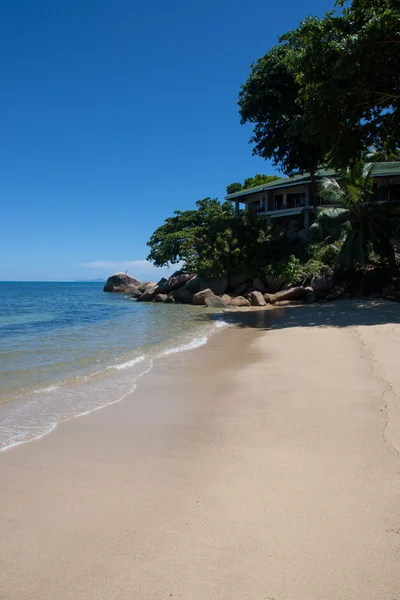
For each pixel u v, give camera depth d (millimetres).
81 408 5906
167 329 15508
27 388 7051
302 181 36281
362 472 3598
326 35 17141
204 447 4352
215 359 9273
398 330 11953
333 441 4305
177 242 43031
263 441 4422
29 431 4988
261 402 5852
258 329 14664
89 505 3262
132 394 6594
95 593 2316
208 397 6262
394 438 4281
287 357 9031
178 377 7656
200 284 31953
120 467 3939
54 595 2312
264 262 30188
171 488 3494
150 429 4973
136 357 9789
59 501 3334
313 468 3723
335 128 18391
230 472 3740
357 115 18500
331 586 2297
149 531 2885
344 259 25516
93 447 4453
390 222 25797
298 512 3031
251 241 31562
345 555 2539
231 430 4812
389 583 2307
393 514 2951
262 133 32594
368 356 8398
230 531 2838
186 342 12070
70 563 2578
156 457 4145
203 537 2785
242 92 31875
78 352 10609
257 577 2389
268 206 40688
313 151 31000
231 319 18641
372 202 26125
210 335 13500
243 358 9242
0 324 17969
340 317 16719
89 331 15234
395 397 5625
